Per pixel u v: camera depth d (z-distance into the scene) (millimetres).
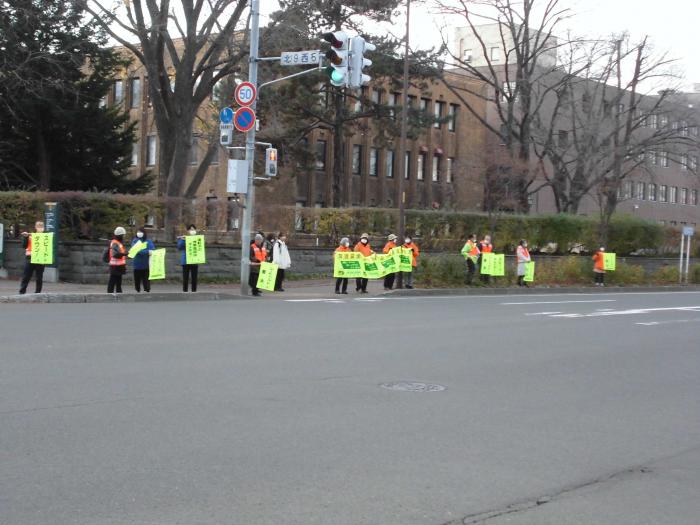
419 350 12859
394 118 38906
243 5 27688
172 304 19578
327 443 7059
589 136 44844
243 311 18094
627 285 35375
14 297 18891
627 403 9555
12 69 30844
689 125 50656
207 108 39562
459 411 8617
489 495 5930
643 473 6723
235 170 22141
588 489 6227
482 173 42781
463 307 21422
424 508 5570
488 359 12297
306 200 48469
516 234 39625
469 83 57938
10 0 30641
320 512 5383
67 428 7152
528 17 43844
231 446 6812
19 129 34250
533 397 9609
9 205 25031
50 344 11727
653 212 71000
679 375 11672
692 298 29297
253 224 29312
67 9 31672
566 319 18922
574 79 50781
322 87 39031
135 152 50000
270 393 9000
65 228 25000
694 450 7516
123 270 20406
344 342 13359
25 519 5055
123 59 38969
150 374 9750
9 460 6207
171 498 5520
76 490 5602
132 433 7070
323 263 31141
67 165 36000
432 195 54438
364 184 51250
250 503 5492
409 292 26156
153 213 26234
